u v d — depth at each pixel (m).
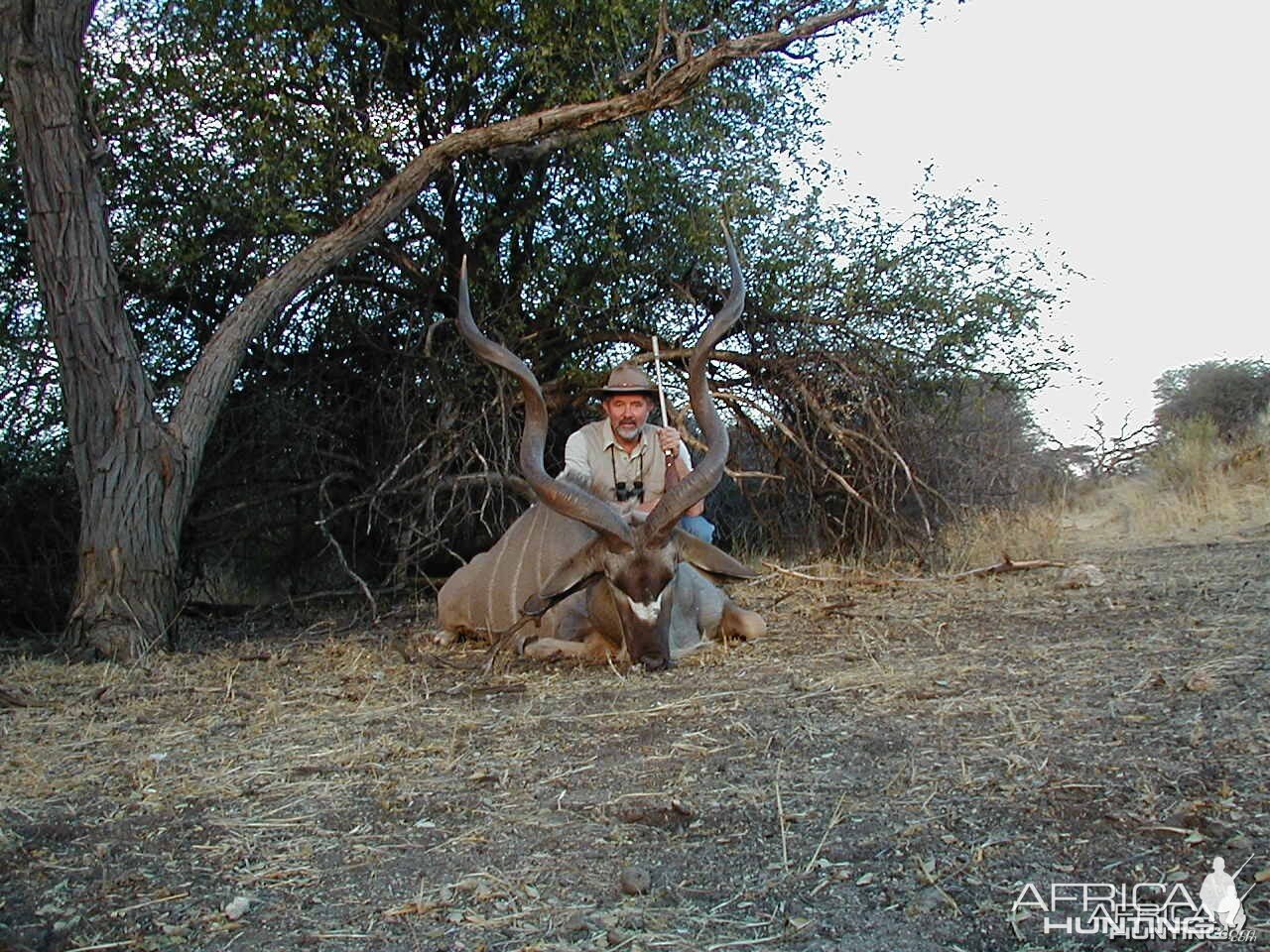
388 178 8.31
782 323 9.16
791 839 2.98
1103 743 3.57
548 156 8.67
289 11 7.63
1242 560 8.02
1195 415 20.25
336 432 9.19
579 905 2.66
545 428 5.48
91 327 6.18
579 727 4.17
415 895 2.76
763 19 8.72
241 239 8.26
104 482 6.23
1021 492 11.02
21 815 3.43
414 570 9.23
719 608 6.02
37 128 6.06
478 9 7.70
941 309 8.80
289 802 3.46
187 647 6.61
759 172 8.77
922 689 4.39
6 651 6.87
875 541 9.40
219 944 2.57
